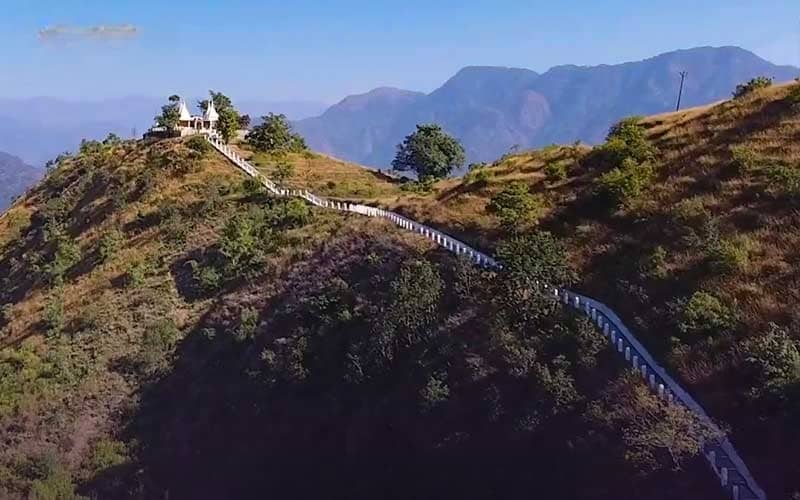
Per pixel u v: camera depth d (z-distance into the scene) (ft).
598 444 96.73
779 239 120.26
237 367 155.43
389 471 120.26
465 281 137.69
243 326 161.58
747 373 96.68
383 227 171.73
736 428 90.22
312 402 139.44
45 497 142.41
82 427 156.25
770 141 149.48
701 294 112.16
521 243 134.10
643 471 88.99
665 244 132.16
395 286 142.72
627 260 133.69
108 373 167.84
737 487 80.33
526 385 111.75
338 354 143.43
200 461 143.95
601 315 121.39
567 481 96.89
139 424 154.81
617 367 106.73
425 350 129.29
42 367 173.47
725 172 145.48
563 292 129.70
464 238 161.17
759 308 106.42
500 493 103.55
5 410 161.07
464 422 114.52
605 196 153.28
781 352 94.22
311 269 169.27
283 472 134.41
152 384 162.50
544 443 103.30
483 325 126.72
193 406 153.28
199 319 175.42
